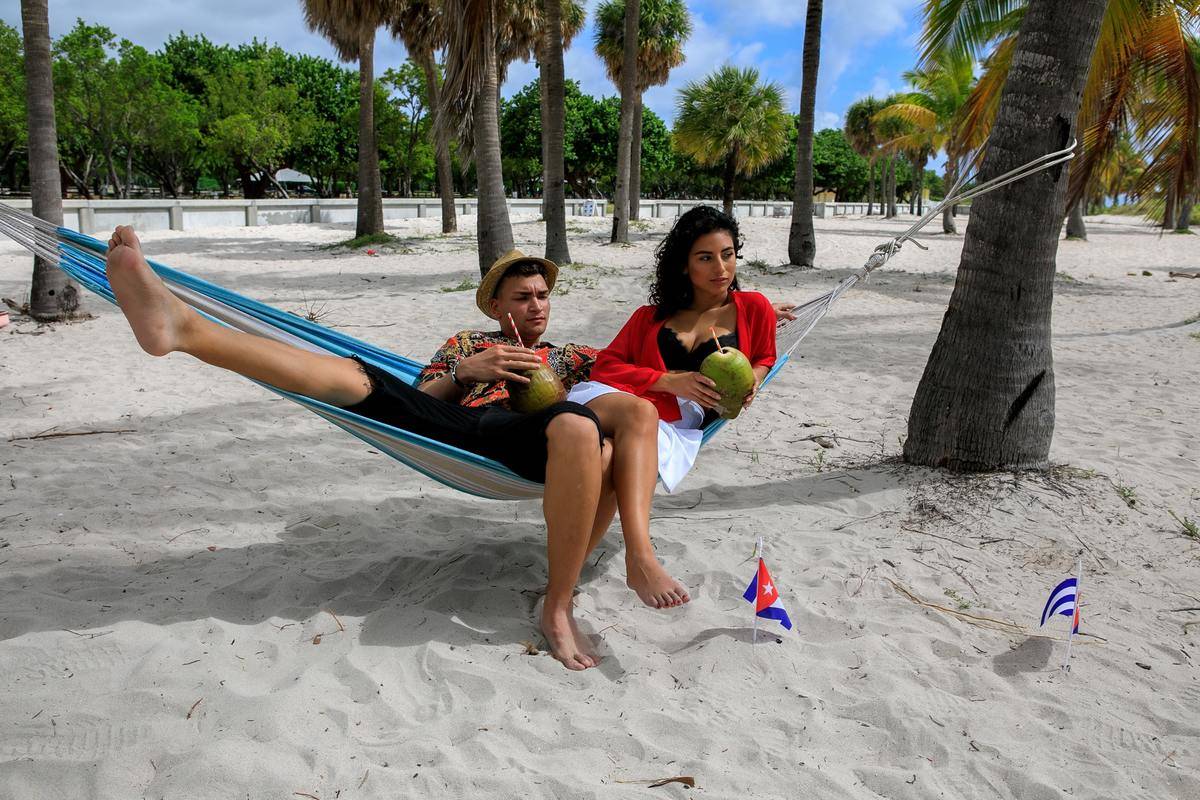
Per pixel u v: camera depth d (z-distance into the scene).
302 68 45.97
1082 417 6.09
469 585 3.28
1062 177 4.14
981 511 4.05
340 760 2.23
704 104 20.53
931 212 4.11
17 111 33.41
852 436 5.56
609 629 3.02
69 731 2.33
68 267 3.25
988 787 2.23
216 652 2.74
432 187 59.94
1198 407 6.42
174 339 2.42
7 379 6.77
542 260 3.33
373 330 9.40
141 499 4.26
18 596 3.12
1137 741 2.43
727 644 2.87
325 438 5.40
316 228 24.30
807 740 2.41
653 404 3.11
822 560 3.59
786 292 12.93
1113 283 15.31
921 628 3.06
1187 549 3.75
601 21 26.03
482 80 12.37
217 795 2.10
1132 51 9.43
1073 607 2.81
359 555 3.65
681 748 2.36
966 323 4.39
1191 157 10.33
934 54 10.91
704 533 3.89
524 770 2.22
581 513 2.74
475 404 3.23
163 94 36.25
